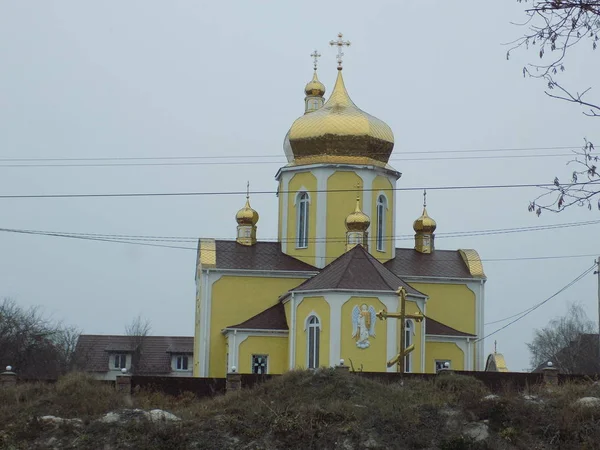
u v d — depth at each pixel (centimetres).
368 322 5959
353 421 3975
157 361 10731
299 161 6944
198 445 3891
